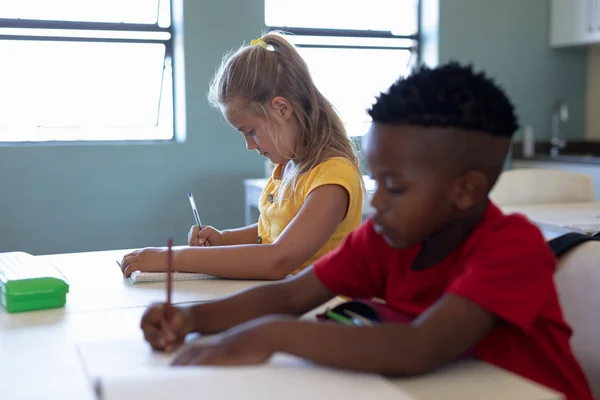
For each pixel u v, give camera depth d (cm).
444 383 67
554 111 414
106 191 333
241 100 136
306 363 69
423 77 71
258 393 60
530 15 402
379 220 72
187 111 340
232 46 343
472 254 73
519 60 402
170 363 73
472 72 73
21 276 103
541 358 74
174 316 79
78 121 350
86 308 102
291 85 137
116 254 150
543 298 69
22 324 93
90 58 343
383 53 394
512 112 73
